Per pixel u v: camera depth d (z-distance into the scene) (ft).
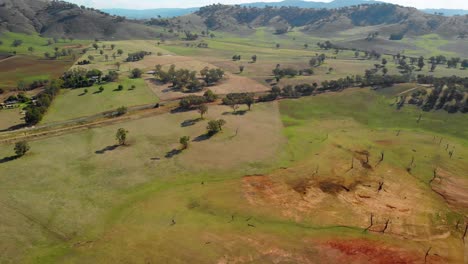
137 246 190.70
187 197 238.68
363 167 284.82
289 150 314.55
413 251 190.90
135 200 235.20
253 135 347.56
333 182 261.03
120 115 405.39
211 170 276.41
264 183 258.16
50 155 297.94
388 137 352.69
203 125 372.58
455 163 295.69
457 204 237.45
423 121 394.32
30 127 367.86
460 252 191.93
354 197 242.58
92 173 269.03
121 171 273.33
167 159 293.84
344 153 309.63
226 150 311.88
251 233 202.69
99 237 199.31
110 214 220.64
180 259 180.96
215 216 218.38
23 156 294.46
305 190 249.55
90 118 398.83
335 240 198.39
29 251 187.32
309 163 289.94
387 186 257.34
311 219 217.15
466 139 349.41
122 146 318.45
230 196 240.12
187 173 271.69
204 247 189.88
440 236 204.95
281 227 208.85
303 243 195.21
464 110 402.31
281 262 180.96
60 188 247.09
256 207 228.22
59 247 191.31
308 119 405.59
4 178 257.55
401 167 286.87
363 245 194.59
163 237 197.77
